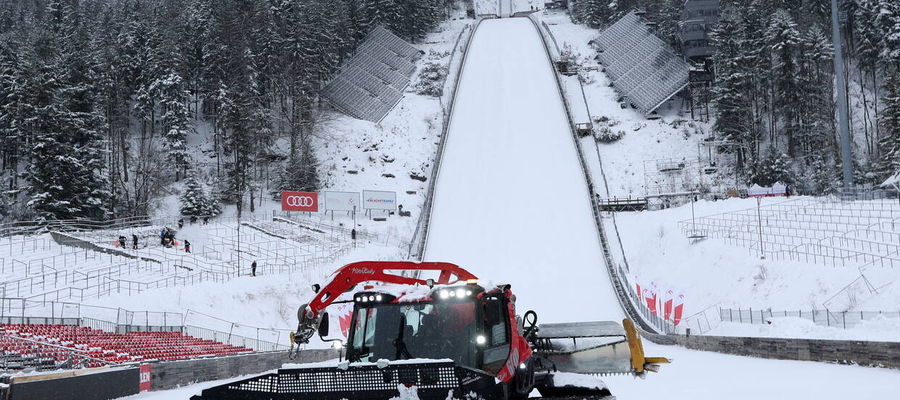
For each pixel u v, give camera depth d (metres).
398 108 133.12
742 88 111.88
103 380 21.77
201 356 38.28
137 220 92.38
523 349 8.70
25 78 92.25
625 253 79.00
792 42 111.31
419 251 79.06
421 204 103.31
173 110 107.31
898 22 107.75
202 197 93.94
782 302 50.19
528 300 64.19
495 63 154.12
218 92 107.56
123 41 131.00
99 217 84.19
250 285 55.75
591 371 10.85
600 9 179.50
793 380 20.62
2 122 94.00
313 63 125.81
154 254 65.31
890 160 89.62
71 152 83.19
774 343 30.52
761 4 128.62
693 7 127.25
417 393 6.66
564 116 123.12
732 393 18.06
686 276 65.75
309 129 114.56
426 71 148.12
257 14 129.38
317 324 7.90
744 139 107.88
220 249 75.88
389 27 171.62
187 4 149.88
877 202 62.19
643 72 134.75
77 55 106.25
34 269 56.44
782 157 102.25
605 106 130.88
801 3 135.88
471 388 6.75
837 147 107.00
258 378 7.15
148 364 25.66
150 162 104.31
